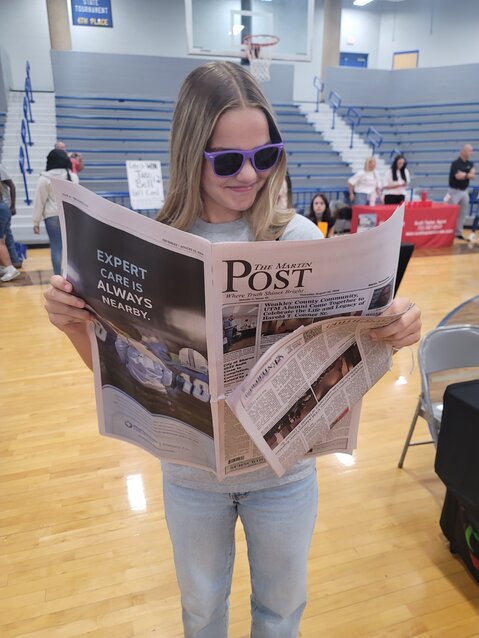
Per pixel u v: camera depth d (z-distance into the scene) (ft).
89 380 9.02
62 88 28.76
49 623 4.29
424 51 39.24
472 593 4.57
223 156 2.12
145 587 4.64
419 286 14.99
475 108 31.27
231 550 2.92
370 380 2.44
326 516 5.57
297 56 25.46
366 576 4.75
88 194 1.99
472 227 24.53
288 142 31.53
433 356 5.65
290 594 2.86
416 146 32.63
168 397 2.34
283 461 2.22
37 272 16.93
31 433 7.29
